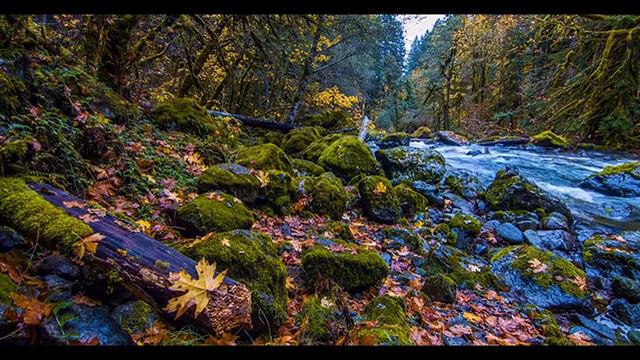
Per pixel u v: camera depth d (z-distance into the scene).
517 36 19.69
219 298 1.93
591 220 6.70
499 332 3.24
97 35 5.44
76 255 1.93
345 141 7.96
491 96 24.45
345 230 4.64
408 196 6.26
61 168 3.03
